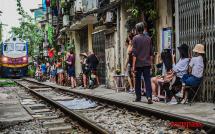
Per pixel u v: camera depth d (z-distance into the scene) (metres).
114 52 22.92
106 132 7.43
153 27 18.06
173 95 12.62
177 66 12.52
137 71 13.09
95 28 27.66
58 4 42.38
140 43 12.93
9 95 20.83
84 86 23.22
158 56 16.97
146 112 10.73
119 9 21.95
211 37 12.37
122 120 10.10
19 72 50.31
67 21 35.47
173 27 16.52
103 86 24.47
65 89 22.33
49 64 42.00
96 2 27.27
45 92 23.16
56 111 12.62
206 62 12.41
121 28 21.62
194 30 13.34
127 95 16.55
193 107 11.18
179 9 14.30
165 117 9.58
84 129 8.75
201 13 12.88
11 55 50.00
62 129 8.77
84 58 24.27
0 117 11.16
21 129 9.15
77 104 14.79
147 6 18.22
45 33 57.72
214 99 12.01
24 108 13.66
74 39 35.59
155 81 13.55
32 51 61.56
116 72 20.03
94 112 12.17
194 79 11.91
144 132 8.25
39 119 10.64
